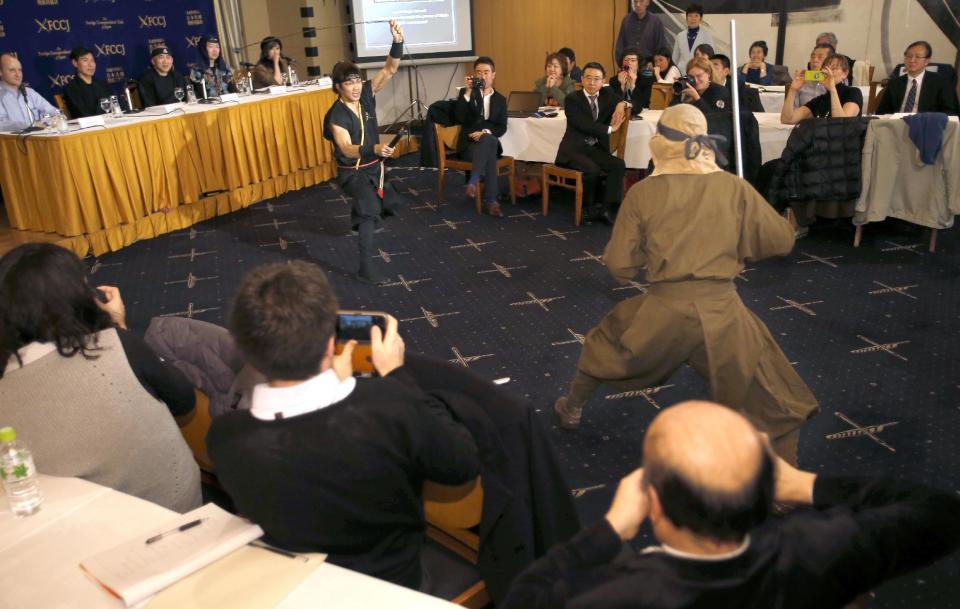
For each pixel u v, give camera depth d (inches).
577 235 205.5
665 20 352.2
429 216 228.1
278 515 48.0
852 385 123.0
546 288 169.8
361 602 46.7
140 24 306.3
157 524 55.9
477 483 62.1
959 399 117.6
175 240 212.5
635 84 242.4
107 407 63.4
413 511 53.3
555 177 219.5
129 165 202.4
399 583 54.2
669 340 91.7
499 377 130.7
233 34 342.6
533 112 238.7
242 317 45.1
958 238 188.9
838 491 42.5
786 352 135.0
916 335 139.3
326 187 269.0
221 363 76.5
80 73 243.6
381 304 164.7
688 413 35.6
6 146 189.9
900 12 306.8
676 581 34.8
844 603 36.9
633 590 35.1
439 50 354.0
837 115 187.3
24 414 62.1
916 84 209.2
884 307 151.7
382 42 344.8
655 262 90.4
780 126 197.6
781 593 35.5
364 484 47.9
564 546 38.8
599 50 369.7
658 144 90.4
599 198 225.3
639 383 98.9
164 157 213.0
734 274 90.4
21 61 268.2
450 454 50.4
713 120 185.5
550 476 61.8
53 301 61.2
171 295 173.3
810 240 192.9
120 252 202.5
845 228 200.1
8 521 56.7
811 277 168.7
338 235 214.1
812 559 35.9
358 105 173.8
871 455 105.0
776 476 35.7
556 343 142.9
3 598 48.8
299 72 354.0
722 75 238.7
